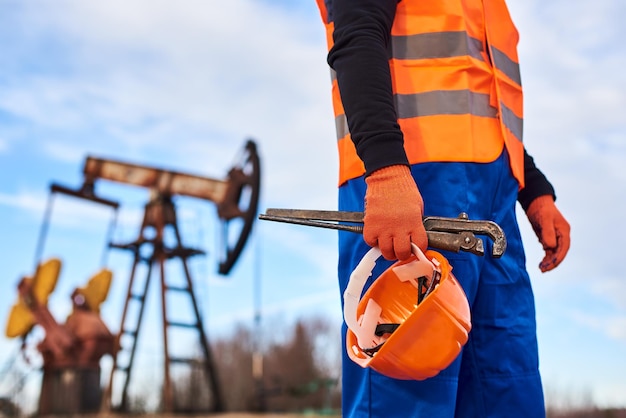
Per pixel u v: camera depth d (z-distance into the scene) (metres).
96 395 18.84
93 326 18.92
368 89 1.60
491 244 1.82
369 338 1.61
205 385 19.84
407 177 1.53
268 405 21.41
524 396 1.83
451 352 1.49
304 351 22.55
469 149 1.74
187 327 19.42
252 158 18.08
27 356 19.09
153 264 19.52
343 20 1.69
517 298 1.88
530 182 2.19
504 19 2.04
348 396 1.71
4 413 18.75
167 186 19.23
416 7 1.83
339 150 1.87
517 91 2.01
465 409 1.84
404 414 1.62
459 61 1.81
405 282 1.64
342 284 1.77
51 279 19.42
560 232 2.14
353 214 1.59
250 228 17.78
